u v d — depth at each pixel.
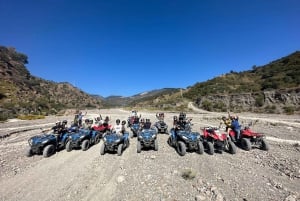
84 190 6.43
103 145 10.49
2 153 11.11
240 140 11.52
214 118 30.83
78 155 10.38
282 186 6.46
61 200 5.86
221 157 9.73
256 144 11.62
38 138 10.60
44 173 7.93
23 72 87.19
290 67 70.62
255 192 6.09
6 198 6.02
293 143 12.81
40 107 54.00
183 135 10.38
